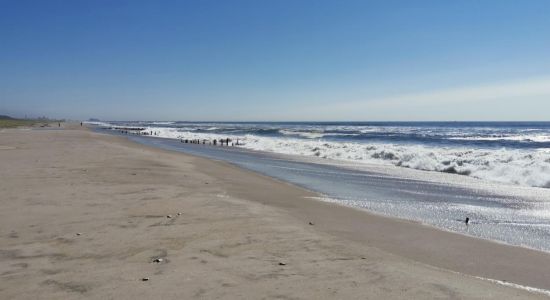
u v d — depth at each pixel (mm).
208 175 15469
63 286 4660
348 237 7422
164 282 4789
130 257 5723
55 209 8562
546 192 13250
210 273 5109
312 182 15258
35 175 13164
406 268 5535
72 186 11320
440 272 5543
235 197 10992
